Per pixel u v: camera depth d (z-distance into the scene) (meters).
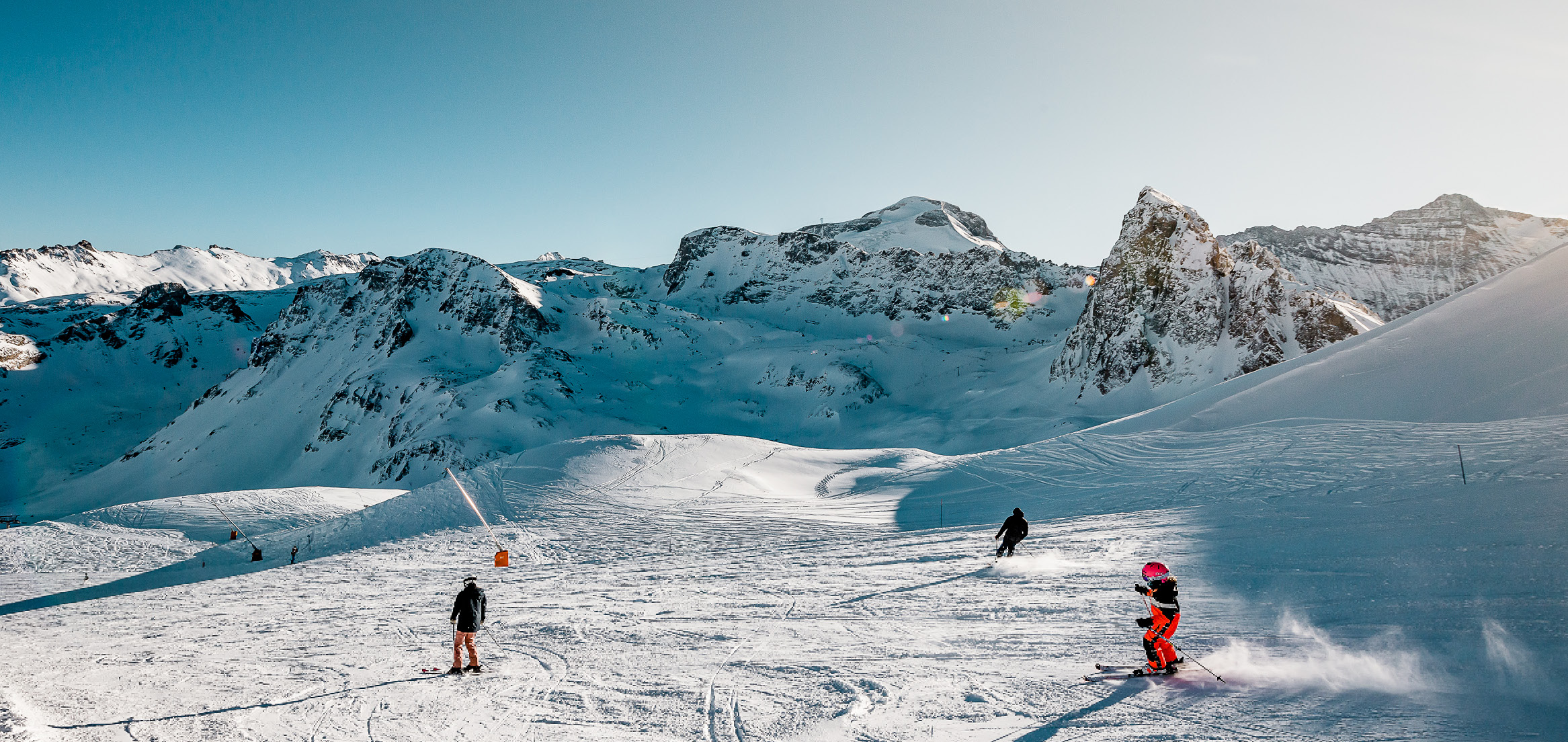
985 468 47.69
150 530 48.56
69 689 11.02
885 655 10.55
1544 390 36.59
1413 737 5.93
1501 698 6.50
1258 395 53.12
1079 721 7.15
